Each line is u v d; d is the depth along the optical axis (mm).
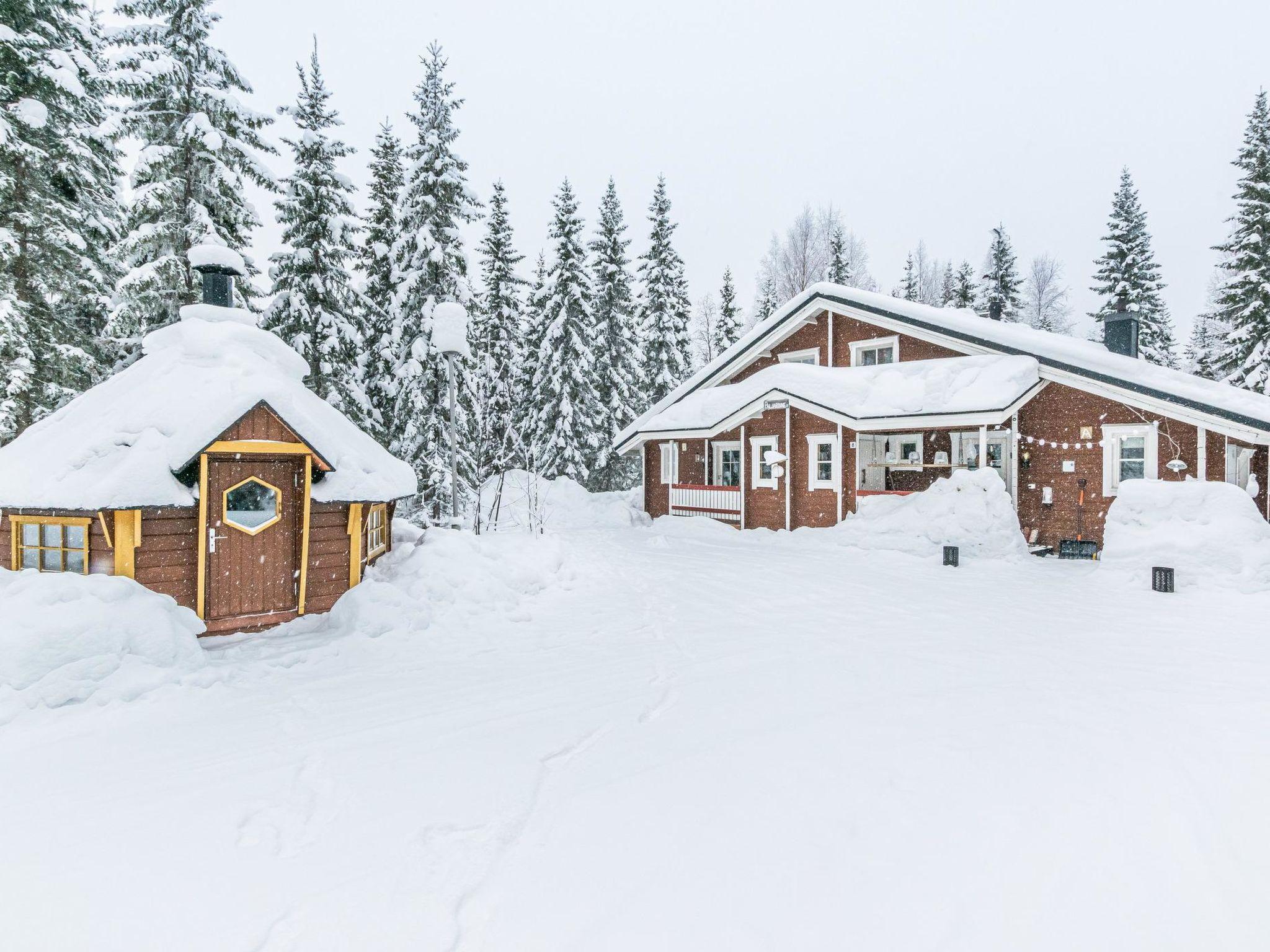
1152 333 33562
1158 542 11453
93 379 14883
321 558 8797
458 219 19953
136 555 7316
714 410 20984
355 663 7141
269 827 3814
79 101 13070
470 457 20906
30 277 13539
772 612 9406
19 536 7730
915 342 18891
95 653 6082
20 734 5191
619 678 6516
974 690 5992
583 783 4277
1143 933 2830
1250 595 10008
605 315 31594
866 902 3041
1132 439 14711
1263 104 24484
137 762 4711
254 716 5605
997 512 14086
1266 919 2924
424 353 18781
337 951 2775
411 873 3332
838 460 17656
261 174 14773
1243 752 4613
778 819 3783
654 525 22172
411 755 4762
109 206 15617
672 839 3598
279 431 8141
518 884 3219
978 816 3805
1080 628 8328
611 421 31219
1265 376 23422
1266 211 24234
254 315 10188
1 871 3420
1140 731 5008
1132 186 33969
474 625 8547
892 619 8906
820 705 5648
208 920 3004
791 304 21594
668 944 2773
